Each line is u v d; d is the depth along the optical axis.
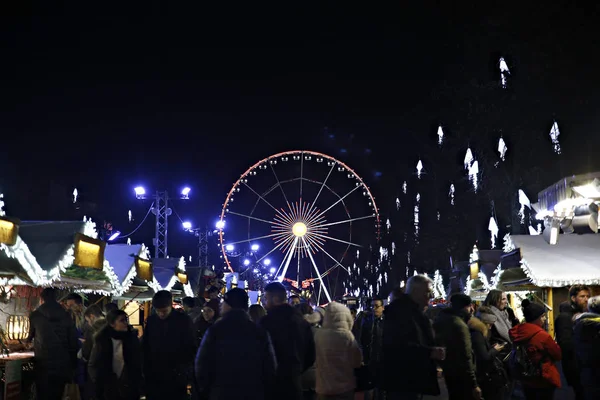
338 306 8.61
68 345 10.38
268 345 6.59
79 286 13.40
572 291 9.62
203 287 27.77
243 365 6.39
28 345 11.31
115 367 9.48
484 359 8.92
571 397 11.83
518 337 8.34
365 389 8.54
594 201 13.62
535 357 8.23
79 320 13.48
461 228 36.41
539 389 8.27
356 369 8.51
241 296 6.70
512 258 15.38
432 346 7.47
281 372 7.77
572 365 9.50
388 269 54.47
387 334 7.51
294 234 43.06
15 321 12.34
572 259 14.96
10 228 9.71
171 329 8.62
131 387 9.22
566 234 16.00
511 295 19.39
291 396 7.76
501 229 34.78
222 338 6.47
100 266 12.80
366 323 14.39
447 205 36.44
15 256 10.08
